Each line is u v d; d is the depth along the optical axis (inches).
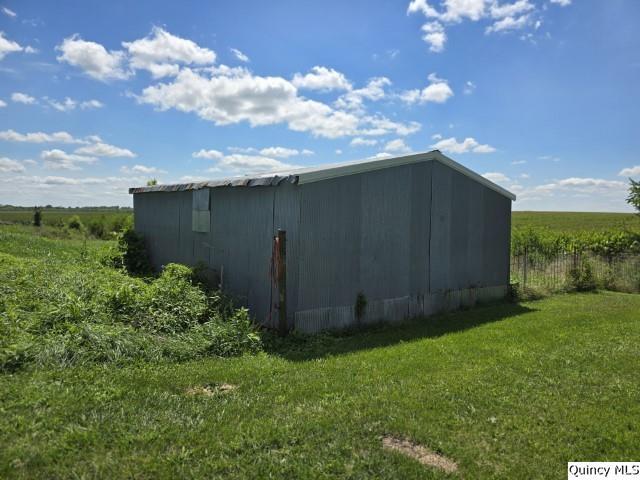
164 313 255.4
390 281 339.0
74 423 138.6
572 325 318.3
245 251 334.0
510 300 454.0
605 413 161.2
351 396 173.0
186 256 429.1
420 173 362.6
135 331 231.3
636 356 233.3
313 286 287.9
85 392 160.9
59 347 193.8
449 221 392.5
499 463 127.7
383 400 169.0
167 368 199.2
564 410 163.3
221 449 128.8
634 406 168.1
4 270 326.3
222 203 364.8
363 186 317.1
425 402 168.4
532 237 773.3
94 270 418.6
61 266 410.3
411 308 356.2
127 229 555.8
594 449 136.5
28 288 278.8
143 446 128.7
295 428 143.5
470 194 416.5
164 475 115.6
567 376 201.0
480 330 303.9
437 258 381.4
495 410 162.6
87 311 238.1
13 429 131.6
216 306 297.0
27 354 185.8
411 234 355.9
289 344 259.0
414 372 204.8
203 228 393.1
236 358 224.4
